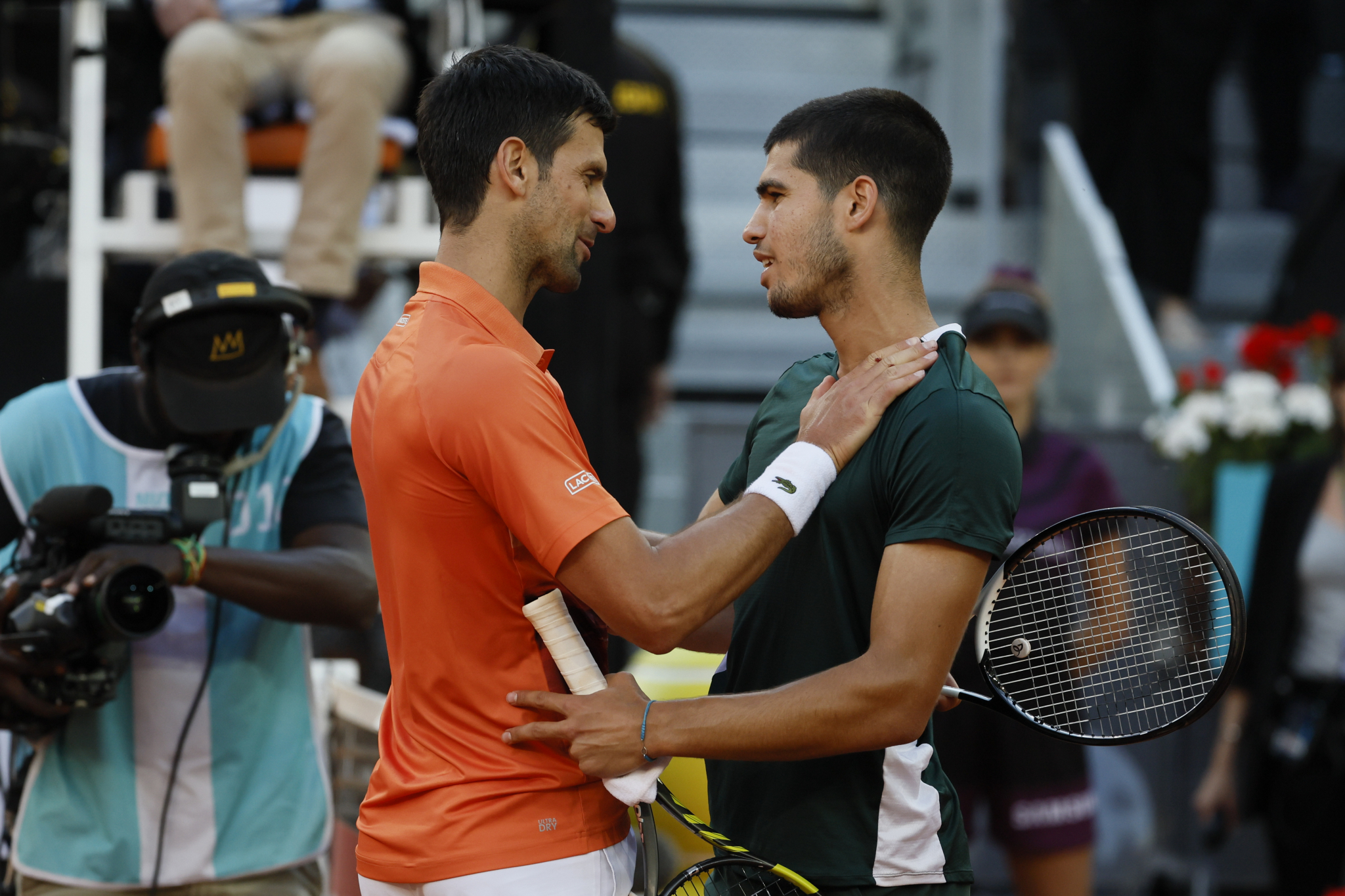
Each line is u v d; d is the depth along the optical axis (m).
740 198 27.36
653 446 22.61
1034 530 13.88
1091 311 23.08
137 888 9.04
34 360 14.26
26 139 15.42
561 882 6.76
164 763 9.08
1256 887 19.25
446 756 6.88
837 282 7.41
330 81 13.02
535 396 6.71
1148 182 25.39
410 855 6.81
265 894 9.21
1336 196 24.56
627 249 18.83
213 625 9.19
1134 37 25.09
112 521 8.55
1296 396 18.64
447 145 7.00
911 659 6.77
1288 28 28.56
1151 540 10.03
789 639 7.46
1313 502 15.98
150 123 14.90
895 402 7.20
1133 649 8.08
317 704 11.37
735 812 7.72
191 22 13.38
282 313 8.98
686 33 29.23
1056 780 13.32
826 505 7.26
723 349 24.92
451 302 6.98
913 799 7.37
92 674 8.48
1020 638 7.88
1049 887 13.38
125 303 14.92
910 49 28.80
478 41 14.52
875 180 7.30
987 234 25.95
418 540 6.83
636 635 6.64
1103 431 19.75
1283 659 15.93
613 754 6.73
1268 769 15.90
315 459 9.60
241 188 13.16
